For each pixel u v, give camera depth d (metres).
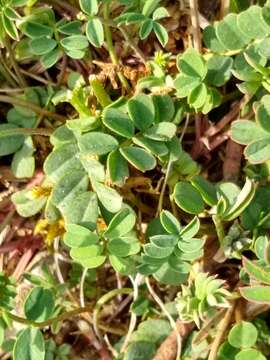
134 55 0.11
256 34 0.09
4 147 0.11
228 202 0.10
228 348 0.10
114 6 0.11
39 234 0.11
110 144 0.09
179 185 0.10
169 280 0.10
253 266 0.09
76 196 0.10
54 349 0.11
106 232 0.09
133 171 0.11
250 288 0.09
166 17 0.11
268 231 0.10
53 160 0.10
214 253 0.10
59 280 0.11
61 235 0.11
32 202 0.11
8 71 0.11
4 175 0.11
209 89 0.10
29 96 0.11
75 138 0.10
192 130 0.11
